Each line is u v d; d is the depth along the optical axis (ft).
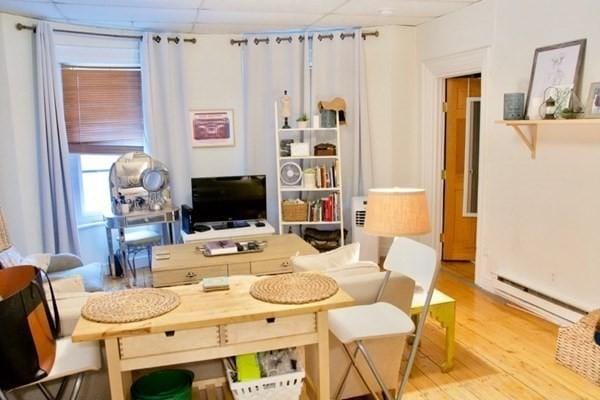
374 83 17.46
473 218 17.30
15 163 14.17
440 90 16.60
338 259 9.45
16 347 5.61
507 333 11.36
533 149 12.08
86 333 5.34
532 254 12.37
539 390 8.96
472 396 8.82
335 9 14.21
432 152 17.01
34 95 14.62
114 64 16.49
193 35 17.15
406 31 17.10
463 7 14.34
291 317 6.19
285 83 17.54
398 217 8.54
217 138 17.87
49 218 14.82
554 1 11.17
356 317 7.40
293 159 17.58
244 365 6.45
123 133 17.03
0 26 13.62
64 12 13.83
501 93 13.15
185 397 6.31
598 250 10.44
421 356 10.32
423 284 7.68
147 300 6.23
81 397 6.98
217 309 5.94
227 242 13.71
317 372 6.55
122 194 16.10
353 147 17.70
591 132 10.42
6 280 6.80
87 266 12.62
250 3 13.33
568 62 10.74
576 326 9.53
